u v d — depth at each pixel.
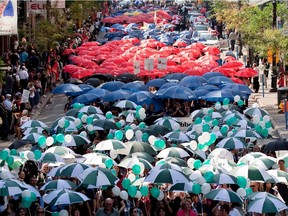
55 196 27.08
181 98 47.25
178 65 63.19
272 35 57.91
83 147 35.56
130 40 81.88
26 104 50.66
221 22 98.00
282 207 26.58
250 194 27.23
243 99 49.19
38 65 64.00
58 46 74.81
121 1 149.38
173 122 38.03
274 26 60.31
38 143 33.88
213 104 48.59
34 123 37.28
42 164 32.28
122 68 61.88
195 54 70.38
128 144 32.78
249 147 35.44
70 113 40.97
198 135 36.03
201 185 28.02
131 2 150.00
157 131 36.53
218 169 29.14
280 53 59.22
